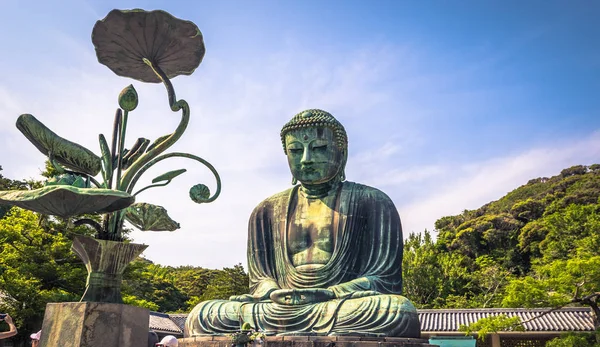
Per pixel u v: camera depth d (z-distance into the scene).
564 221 52.72
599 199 57.31
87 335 6.26
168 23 8.02
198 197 8.82
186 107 8.10
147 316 6.82
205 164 8.60
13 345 25.81
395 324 12.05
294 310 12.63
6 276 23.92
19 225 26.05
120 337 6.43
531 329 28.50
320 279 13.84
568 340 22.98
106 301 6.88
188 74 9.48
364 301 12.41
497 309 32.88
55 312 6.48
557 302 22.88
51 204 6.36
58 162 6.99
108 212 6.79
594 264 22.03
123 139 7.78
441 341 27.73
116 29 8.19
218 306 13.55
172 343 11.56
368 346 11.45
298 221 15.09
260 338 11.02
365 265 14.26
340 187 15.45
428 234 55.62
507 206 78.50
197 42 8.50
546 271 24.83
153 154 7.78
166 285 59.84
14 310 23.92
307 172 15.02
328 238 14.51
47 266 25.91
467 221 73.94
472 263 64.50
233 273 52.72
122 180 7.52
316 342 11.55
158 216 7.93
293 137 15.23
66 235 25.53
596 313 23.03
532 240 64.50
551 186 77.62
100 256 6.91
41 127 6.73
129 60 9.05
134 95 7.77
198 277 66.81
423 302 50.56
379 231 14.48
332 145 15.08
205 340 12.59
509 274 54.03
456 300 49.84
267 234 15.51
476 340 29.08
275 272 15.01
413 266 51.28
